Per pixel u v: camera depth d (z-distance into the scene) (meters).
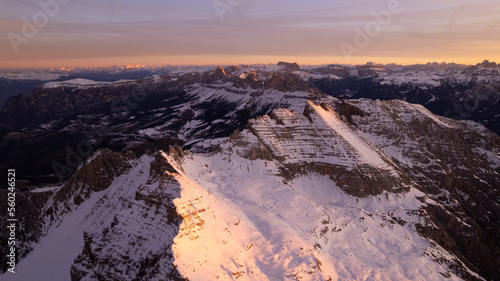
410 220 151.88
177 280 84.94
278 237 115.25
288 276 99.31
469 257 151.88
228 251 101.75
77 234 130.00
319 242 122.94
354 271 111.75
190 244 95.50
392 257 125.44
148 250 95.75
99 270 96.88
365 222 143.75
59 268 115.50
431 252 133.00
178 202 102.25
